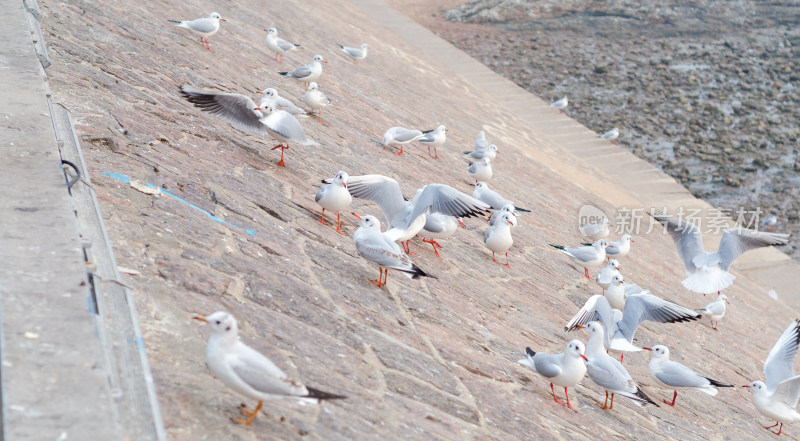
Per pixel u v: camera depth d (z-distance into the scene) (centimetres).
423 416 601
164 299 579
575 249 1260
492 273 1069
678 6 4553
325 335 652
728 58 3841
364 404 572
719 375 1145
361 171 1212
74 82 955
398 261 763
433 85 2527
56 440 367
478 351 787
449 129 1991
